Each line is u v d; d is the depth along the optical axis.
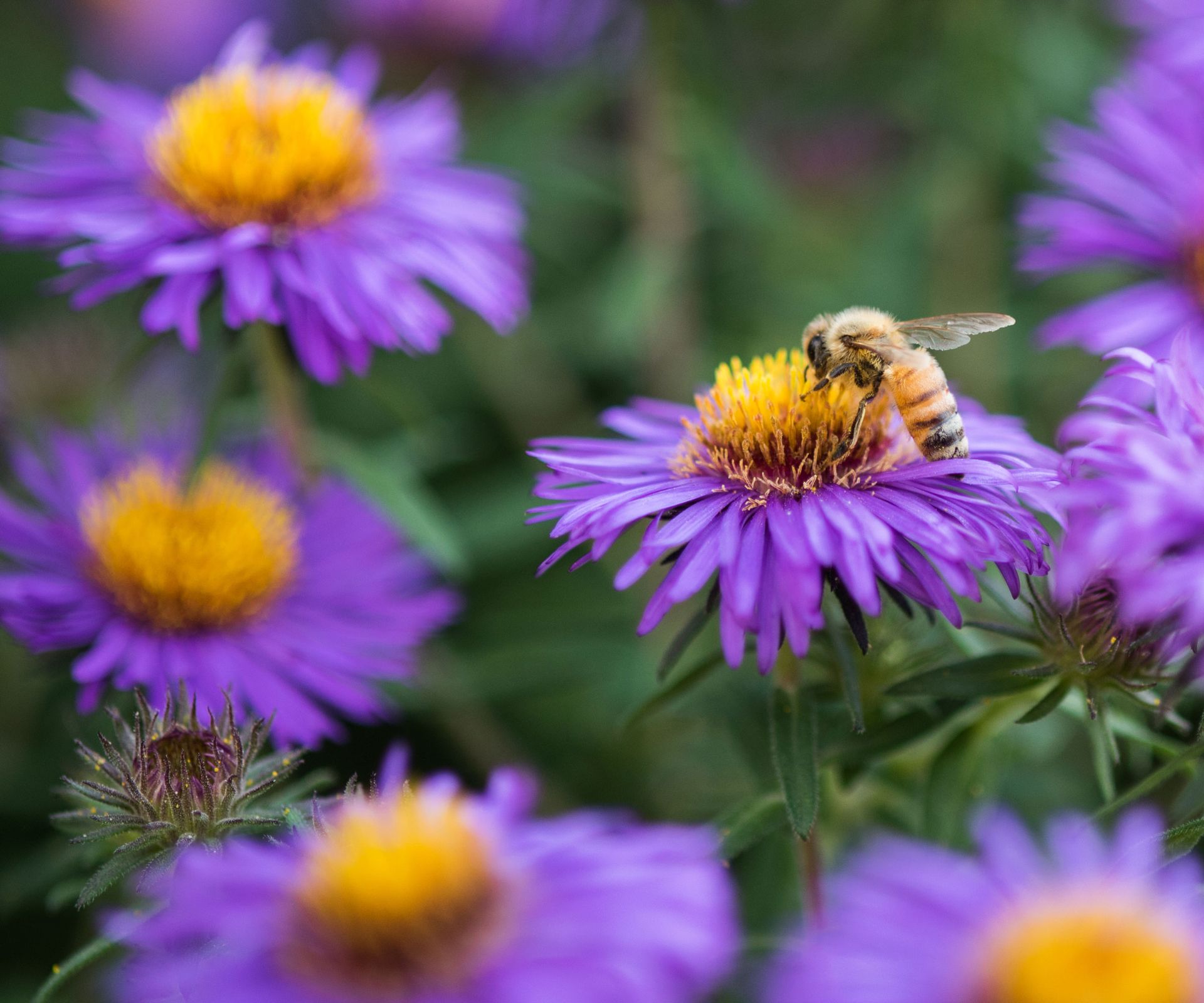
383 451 0.22
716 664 0.18
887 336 0.18
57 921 0.20
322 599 0.20
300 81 0.21
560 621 0.22
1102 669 0.17
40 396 0.23
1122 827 0.16
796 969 0.15
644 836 0.15
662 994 0.15
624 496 0.17
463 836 0.15
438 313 0.20
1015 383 0.23
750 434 0.17
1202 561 0.15
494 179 0.22
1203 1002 0.15
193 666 0.19
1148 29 0.23
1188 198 0.20
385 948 0.15
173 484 0.20
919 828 0.18
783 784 0.17
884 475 0.17
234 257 0.20
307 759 0.21
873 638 0.18
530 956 0.15
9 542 0.20
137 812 0.16
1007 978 0.15
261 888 0.15
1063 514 0.17
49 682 0.20
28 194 0.21
